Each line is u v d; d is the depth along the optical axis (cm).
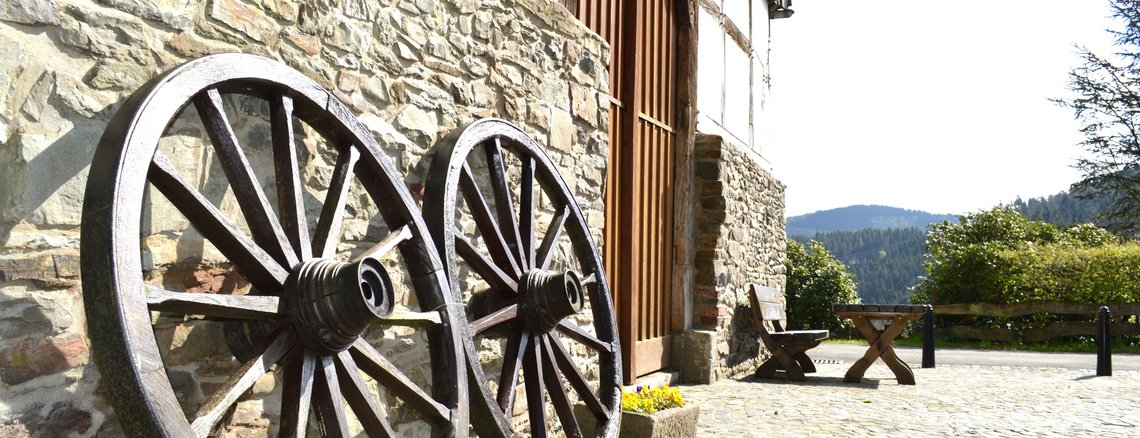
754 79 961
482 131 356
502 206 371
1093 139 2216
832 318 1377
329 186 283
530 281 362
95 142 219
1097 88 2195
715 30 820
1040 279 1236
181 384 244
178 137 244
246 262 232
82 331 217
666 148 719
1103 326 798
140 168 198
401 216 302
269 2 271
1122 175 2175
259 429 270
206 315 230
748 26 943
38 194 205
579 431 373
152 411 183
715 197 743
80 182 215
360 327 242
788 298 1402
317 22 290
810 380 745
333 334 241
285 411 237
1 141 197
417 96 339
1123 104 2175
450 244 317
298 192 257
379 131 317
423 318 284
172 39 239
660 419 404
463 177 350
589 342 402
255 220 241
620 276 620
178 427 190
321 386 247
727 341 766
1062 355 1047
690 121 739
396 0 329
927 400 613
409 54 335
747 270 844
